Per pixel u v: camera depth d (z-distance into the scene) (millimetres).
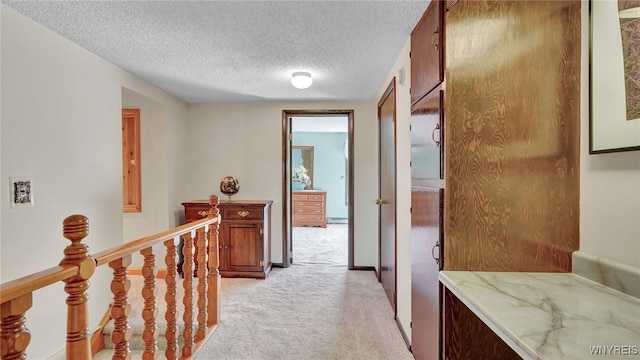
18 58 1675
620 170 1060
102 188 2342
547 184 1297
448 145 1322
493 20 1312
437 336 1412
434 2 1476
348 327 2346
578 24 1275
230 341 2148
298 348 2064
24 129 1712
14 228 1660
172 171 3516
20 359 858
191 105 3916
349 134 3816
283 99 3725
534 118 1302
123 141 3418
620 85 1020
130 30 1894
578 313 915
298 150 7812
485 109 1312
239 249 3490
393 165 2564
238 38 2021
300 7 1646
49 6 1608
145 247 1516
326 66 2561
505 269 1315
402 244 2271
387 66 2566
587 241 1227
